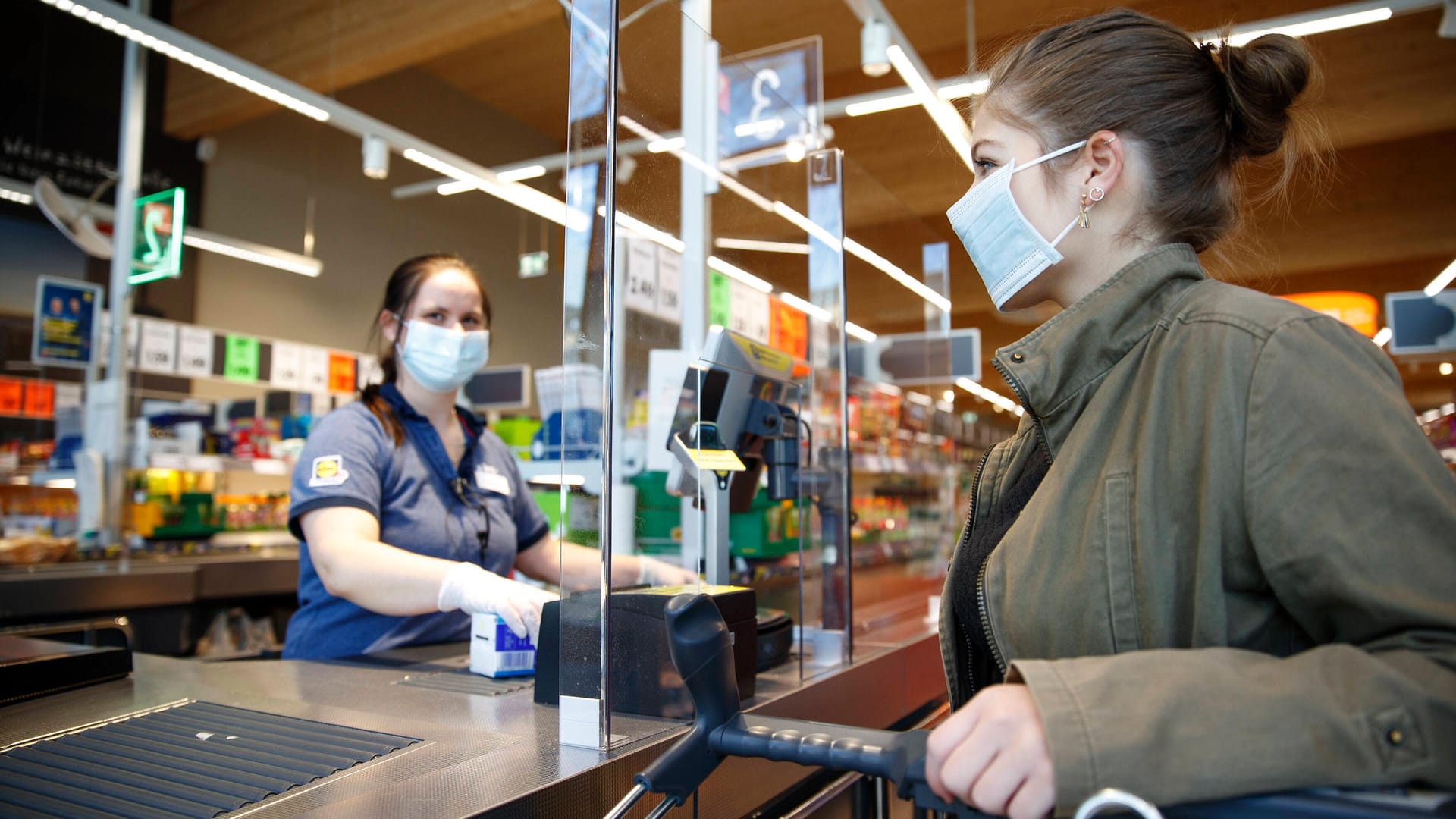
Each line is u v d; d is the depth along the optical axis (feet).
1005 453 3.55
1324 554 2.00
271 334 25.95
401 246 30.25
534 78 32.42
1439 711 1.75
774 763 4.20
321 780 3.16
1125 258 3.03
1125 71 2.99
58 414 16.66
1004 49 3.58
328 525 6.01
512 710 4.21
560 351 36.19
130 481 15.88
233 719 4.02
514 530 7.30
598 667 3.56
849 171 7.86
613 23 3.84
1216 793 1.79
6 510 15.37
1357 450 2.03
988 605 2.86
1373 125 24.25
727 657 2.48
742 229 6.11
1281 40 2.95
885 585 8.23
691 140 5.77
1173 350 2.60
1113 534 2.59
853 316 7.93
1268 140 3.05
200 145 24.48
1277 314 2.35
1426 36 22.03
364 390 7.05
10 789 3.12
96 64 22.41
